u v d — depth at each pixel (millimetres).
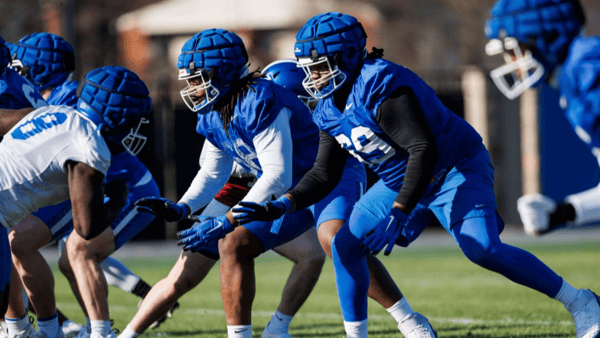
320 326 19859
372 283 14836
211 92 13953
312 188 14164
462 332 18203
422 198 14219
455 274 31734
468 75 51312
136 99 12797
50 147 12250
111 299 25984
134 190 16953
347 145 14008
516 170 51438
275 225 14656
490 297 24828
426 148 12969
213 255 15555
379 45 69438
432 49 79812
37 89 17672
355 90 13492
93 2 70125
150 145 48562
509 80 49938
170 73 68500
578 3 11602
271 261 39250
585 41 11289
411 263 36156
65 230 16609
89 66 68125
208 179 15531
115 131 12867
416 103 13227
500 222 14062
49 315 16516
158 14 68375
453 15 79625
